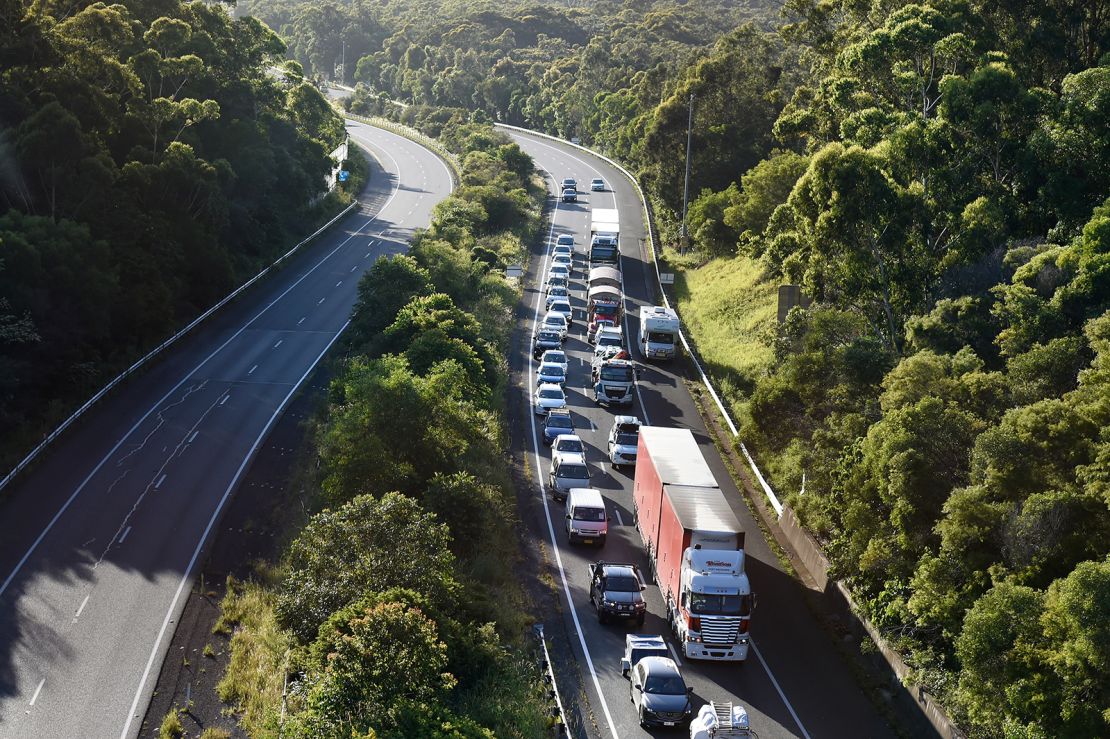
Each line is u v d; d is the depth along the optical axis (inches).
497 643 1214.9
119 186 2454.5
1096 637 865.5
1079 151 1931.6
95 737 1082.7
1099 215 1582.2
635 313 3011.8
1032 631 956.6
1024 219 1956.2
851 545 1323.8
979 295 1681.8
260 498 1679.4
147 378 2171.5
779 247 2369.6
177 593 1384.1
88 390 2021.4
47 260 2000.5
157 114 2696.9
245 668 1213.7
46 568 1417.3
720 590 1258.0
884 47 2391.7
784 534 1643.7
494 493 1638.8
